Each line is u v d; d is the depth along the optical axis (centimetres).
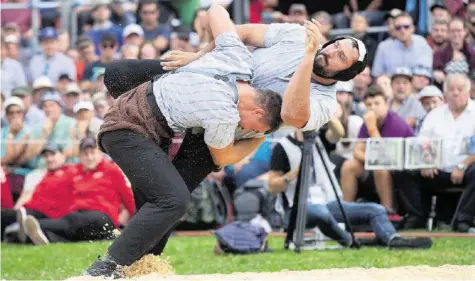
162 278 1016
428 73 2108
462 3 2231
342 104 1942
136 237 1025
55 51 2489
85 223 1862
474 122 1909
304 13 2359
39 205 1908
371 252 1590
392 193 1938
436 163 1894
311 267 1390
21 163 2031
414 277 1053
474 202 1870
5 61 2470
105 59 2398
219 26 1086
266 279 1016
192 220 1994
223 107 1023
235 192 1958
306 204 1617
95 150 1908
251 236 1633
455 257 1479
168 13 2539
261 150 2012
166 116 1042
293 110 1024
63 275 1377
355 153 1925
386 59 2219
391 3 2417
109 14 2614
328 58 1062
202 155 1097
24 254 1673
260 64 1094
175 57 1102
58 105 2105
